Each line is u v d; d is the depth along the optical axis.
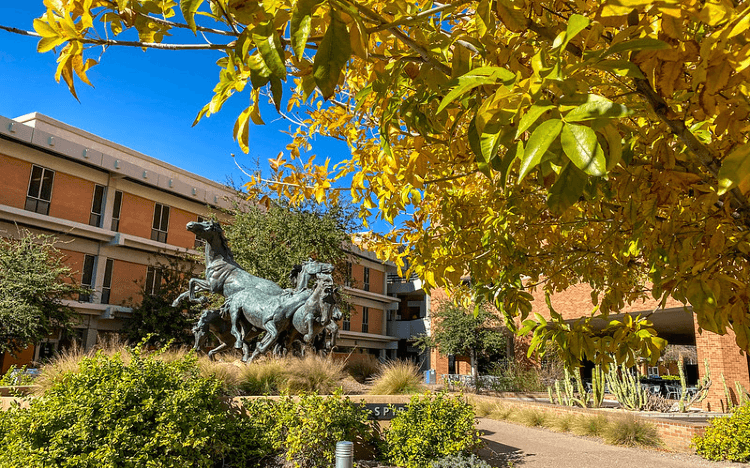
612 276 2.79
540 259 3.09
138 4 1.24
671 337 30.59
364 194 2.61
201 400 6.62
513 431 12.81
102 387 6.20
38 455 5.40
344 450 4.52
